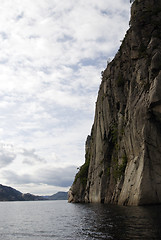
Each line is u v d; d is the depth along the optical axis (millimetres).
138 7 64625
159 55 49438
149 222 22219
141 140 46125
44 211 64875
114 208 42625
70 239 19156
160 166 43344
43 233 23969
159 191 41312
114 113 70938
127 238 16703
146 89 49125
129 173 48156
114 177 64312
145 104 47219
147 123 46000
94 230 21828
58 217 41219
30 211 68312
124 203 46406
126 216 28203
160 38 54656
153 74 48625
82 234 20703
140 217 26016
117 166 60875
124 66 67562
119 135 62781
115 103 69938
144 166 42875
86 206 62750
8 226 31500
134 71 56906
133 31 60812
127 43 67062
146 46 56938
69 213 48188
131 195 44219
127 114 57906
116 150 66625
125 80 65438
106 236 18297
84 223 28062
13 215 52719
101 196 69188
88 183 87188
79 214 42062
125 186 48188
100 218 30203
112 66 77000
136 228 19891
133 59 59438
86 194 87688
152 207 36156
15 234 24469
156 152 44156
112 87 74188
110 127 71375
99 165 75500
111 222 25062
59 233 23047
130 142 51406
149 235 17062
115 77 71812
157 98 43875
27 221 37719
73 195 110500
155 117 46156
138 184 42469
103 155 73938
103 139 75250
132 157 50094
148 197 40969
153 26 58344
